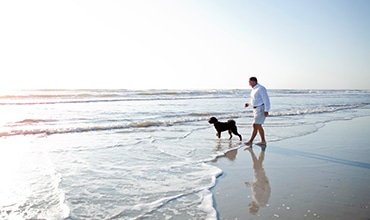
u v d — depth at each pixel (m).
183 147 7.83
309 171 5.67
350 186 4.75
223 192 4.41
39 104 20.11
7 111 15.61
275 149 7.77
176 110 17.52
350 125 12.82
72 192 4.31
